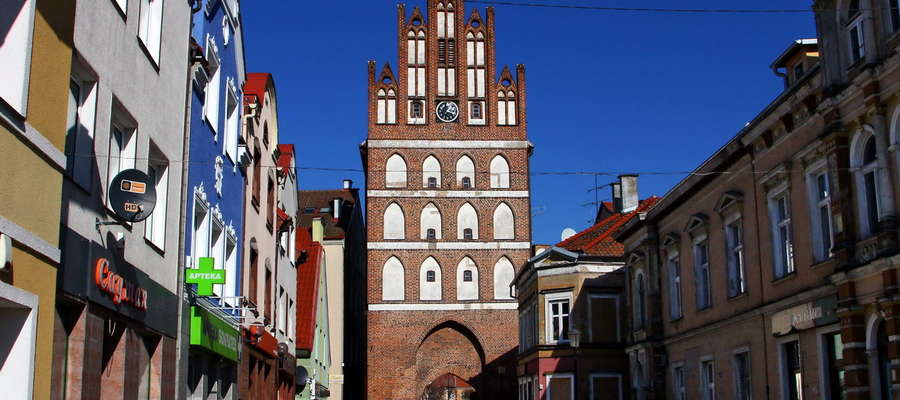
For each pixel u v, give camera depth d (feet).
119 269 41.96
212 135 61.87
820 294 57.93
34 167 30.99
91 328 38.24
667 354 92.07
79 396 36.78
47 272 32.30
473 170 171.32
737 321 73.10
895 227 49.37
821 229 59.62
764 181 67.62
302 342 115.24
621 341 114.62
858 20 53.88
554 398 114.93
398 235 168.14
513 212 170.19
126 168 44.55
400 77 173.17
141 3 47.60
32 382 30.76
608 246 120.16
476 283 167.43
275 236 90.79
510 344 165.48
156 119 48.78
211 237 62.34
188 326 55.21
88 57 37.76
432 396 163.63
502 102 174.29
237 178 70.44
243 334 72.08
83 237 37.27
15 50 29.84
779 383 65.00
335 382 157.48
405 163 170.71
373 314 165.07
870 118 51.24
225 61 65.67
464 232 169.17
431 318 165.58
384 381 162.61
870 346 51.78
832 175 55.21
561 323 116.98
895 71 48.83
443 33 175.83
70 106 37.52
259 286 80.64
